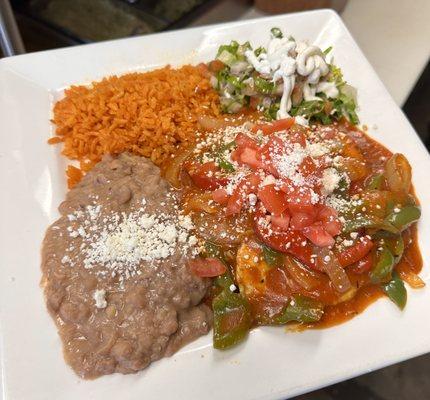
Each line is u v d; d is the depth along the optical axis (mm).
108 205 225
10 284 215
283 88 277
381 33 378
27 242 228
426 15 391
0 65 281
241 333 208
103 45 298
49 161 257
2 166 250
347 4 405
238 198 223
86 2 379
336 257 214
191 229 226
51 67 288
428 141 363
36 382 193
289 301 214
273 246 217
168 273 209
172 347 204
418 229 242
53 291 209
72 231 221
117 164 245
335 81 292
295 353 207
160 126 265
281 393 197
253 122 273
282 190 216
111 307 203
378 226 221
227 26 313
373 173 256
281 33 304
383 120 283
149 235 216
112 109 265
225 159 245
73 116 263
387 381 292
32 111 273
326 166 238
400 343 210
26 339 202
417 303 221
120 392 194
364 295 223
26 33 378
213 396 195
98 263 210
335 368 203
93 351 199
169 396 195
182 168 254
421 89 380
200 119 275
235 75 288
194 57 305
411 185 255
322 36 320
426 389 292
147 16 368
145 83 278
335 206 228
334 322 216
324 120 286
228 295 214
